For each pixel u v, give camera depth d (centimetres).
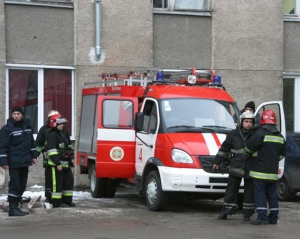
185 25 1814
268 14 1870
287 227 1047
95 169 1409
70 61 1716
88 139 1484
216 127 1267
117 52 1739
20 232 991
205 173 1173
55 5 1694
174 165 1180
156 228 1027
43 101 1700
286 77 1933
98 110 1328
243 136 1109
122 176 1337
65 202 1309
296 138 1484
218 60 1828
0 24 1628
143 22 1764
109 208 1280
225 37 1833
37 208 1210
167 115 1262
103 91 1447
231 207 1130
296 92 1941
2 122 1630
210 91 1339
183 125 1249
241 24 1847
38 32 1684
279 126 1428
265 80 1870
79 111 1709
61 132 1295
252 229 1023
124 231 996
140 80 1430
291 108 1934
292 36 1930
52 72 1709
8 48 1655
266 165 1071
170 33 1802
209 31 1833
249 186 1114
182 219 1133
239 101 1845
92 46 1720
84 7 1711
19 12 1664
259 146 1071
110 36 1733
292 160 1453
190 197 1256
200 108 1291
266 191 1091
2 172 1622
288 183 1459
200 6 1842
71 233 978
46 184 1312
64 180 1305
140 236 952
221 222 1098
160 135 1234
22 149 1168
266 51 1870
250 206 1115
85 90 1538
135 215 1180
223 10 1831
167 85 1347
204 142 1205
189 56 1817
